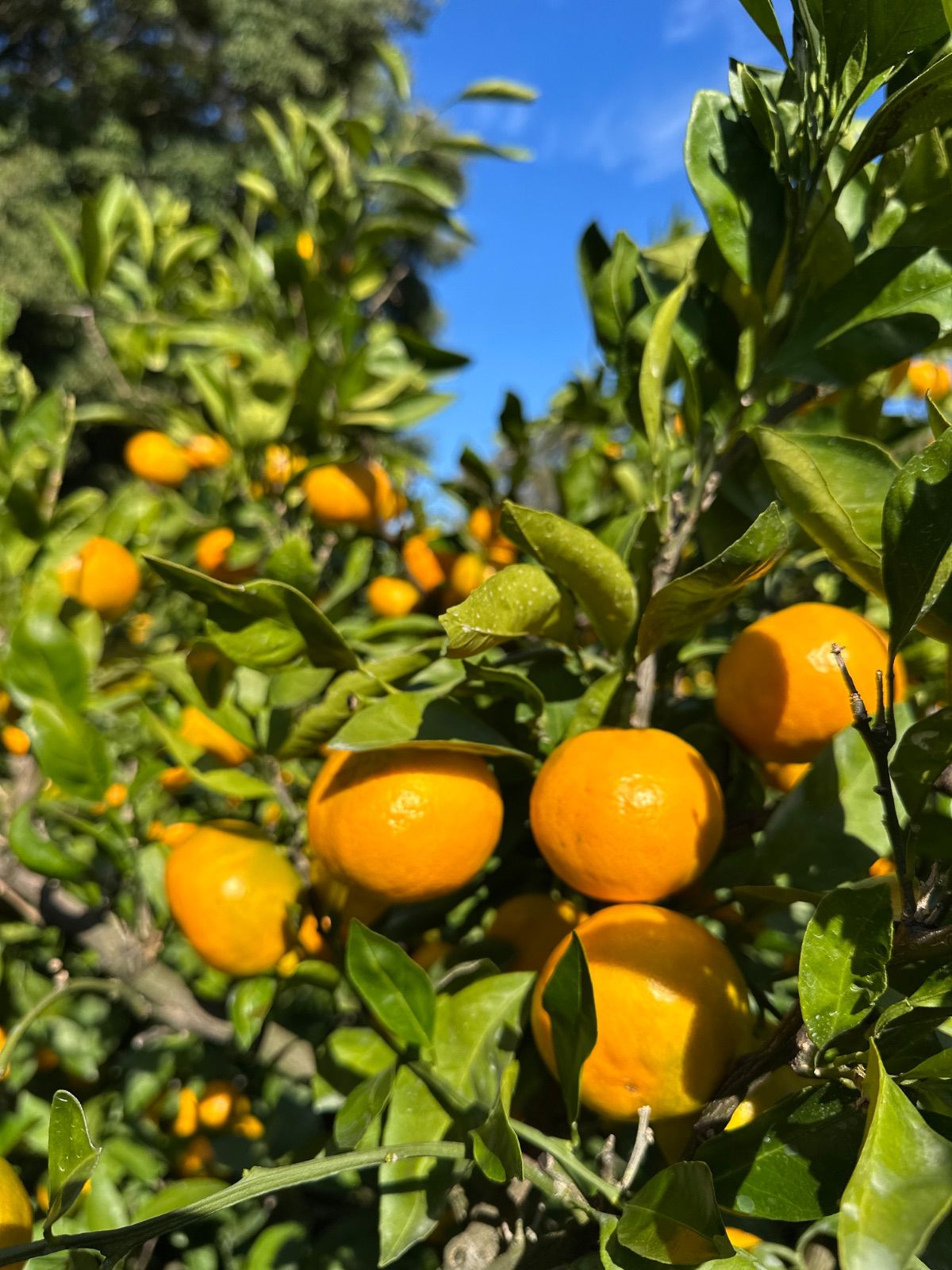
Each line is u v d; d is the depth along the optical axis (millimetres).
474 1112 315
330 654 380
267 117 909
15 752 573
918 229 373
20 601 611
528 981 355
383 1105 337
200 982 604
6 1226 277
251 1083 670
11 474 653
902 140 326
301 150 906
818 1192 251
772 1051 265
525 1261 298
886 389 532
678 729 428
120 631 832
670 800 310
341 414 732
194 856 420
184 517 798
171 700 564
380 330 880
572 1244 296
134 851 509
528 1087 351
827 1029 236
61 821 575
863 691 347
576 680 403
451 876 348
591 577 340
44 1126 578
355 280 884
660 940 299
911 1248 180
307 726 399
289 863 436
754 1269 242
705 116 377
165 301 994
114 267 956
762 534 276
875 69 331
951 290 359
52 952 713
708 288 406
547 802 327
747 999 308
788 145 376
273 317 863
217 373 758
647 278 459
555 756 338
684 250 484
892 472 323
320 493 630
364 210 873
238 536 711
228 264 1057
